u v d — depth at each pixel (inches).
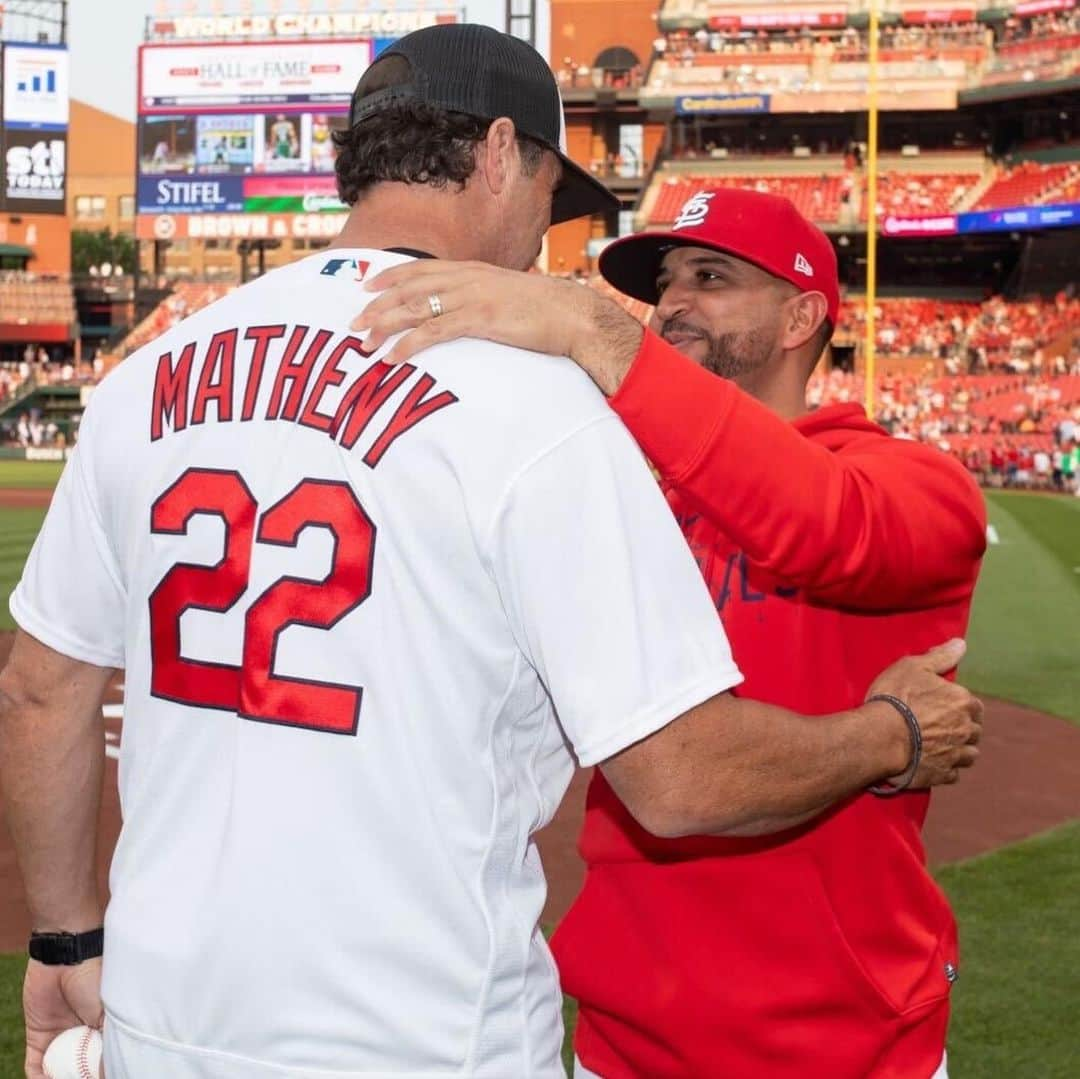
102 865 221.1
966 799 269.1
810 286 96.7
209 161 1642.5
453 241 71.4
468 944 62.0
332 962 61.5
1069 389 1453.0
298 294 68.6
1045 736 324.2
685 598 63.9
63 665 73.1
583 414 63.1
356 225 71.9
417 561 61.6
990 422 1435.8
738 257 96.0
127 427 69.5
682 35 1835.6
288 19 1649.9
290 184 1631.4
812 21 1801.2
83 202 3075.8
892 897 88.2
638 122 1969.7
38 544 73.7
